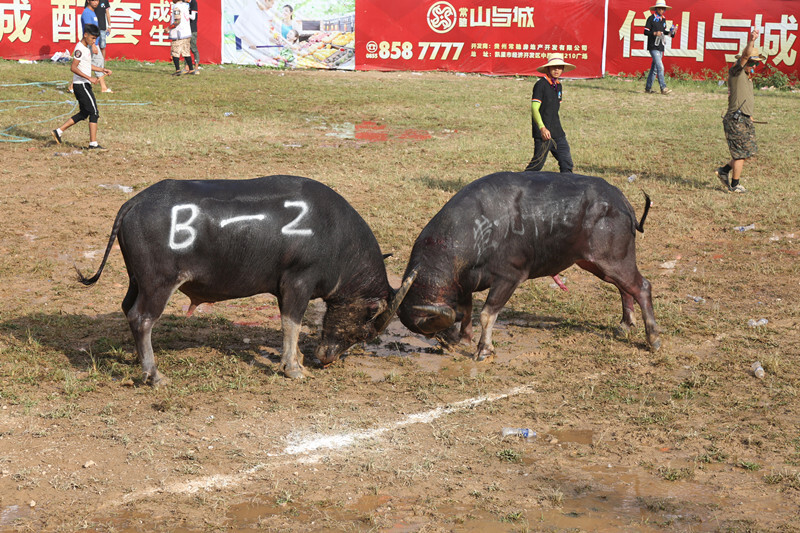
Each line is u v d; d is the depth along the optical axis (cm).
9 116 1667
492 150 1530
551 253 695
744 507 466
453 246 662
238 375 646
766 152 1523
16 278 865
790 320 789
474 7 2475
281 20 2500
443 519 453
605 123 1812
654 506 467
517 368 683
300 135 1634
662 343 730
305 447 536
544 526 446
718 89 2289
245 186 619
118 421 561
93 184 1224
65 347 692
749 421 578
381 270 668
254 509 461
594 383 650
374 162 1420
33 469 496
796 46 2366
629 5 2422
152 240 589
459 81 2380
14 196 1148
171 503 465
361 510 462
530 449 539
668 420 581
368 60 2522
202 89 2077
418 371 678
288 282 629
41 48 2461
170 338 721
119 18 2495
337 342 666
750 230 1077
